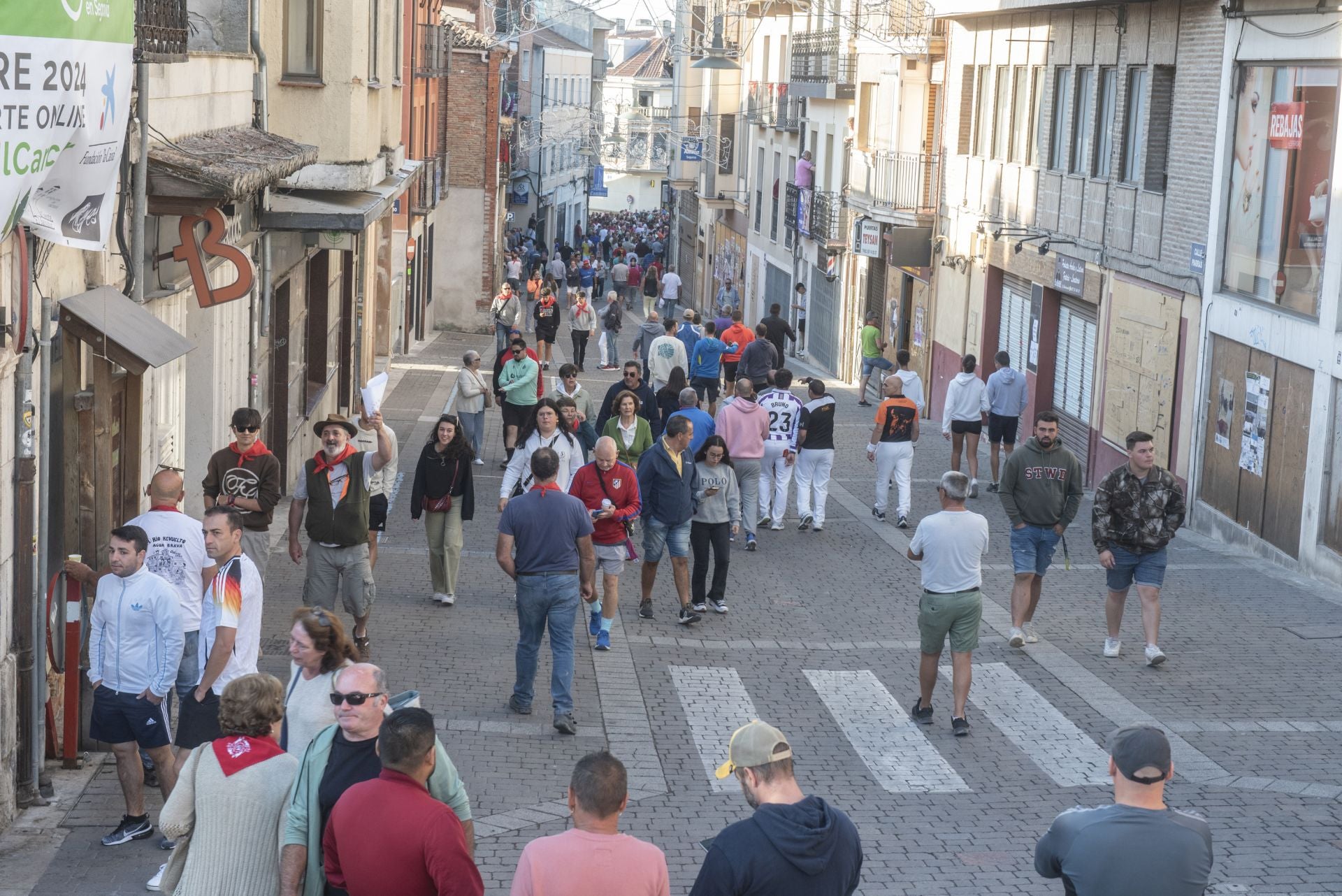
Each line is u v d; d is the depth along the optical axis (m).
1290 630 13.55
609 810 5.12
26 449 8.12
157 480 8.58
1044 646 12.88
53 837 7.92
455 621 13.12
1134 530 12.12
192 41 14.88
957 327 30.73
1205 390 19.34
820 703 11.33
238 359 15.59
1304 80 17.20
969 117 30.73
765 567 16.11
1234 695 11.48
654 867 5.11
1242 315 18.17
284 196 17.38
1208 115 19.62
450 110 43.75
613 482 12.34
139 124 10.12
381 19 20.02
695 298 65.69
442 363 35.50
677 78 64.44
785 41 48.66
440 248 44.34
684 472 13.34
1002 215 28.08
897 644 13.10
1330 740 10.46
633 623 13.55
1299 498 16.53
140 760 7.91
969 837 8.65
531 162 77.50
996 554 16.97
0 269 7.62
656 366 24.47
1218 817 8.93
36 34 6.93
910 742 10.43
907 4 33.22
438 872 5.14
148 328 9.47
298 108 16.91
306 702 6.42
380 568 15.09
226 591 7.90
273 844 5.78
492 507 18.69
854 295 38.59
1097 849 5.04
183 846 5.95
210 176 10.62
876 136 35.94
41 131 7.05
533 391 20.95
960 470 23.75
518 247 66.88
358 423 23.62
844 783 9.57
